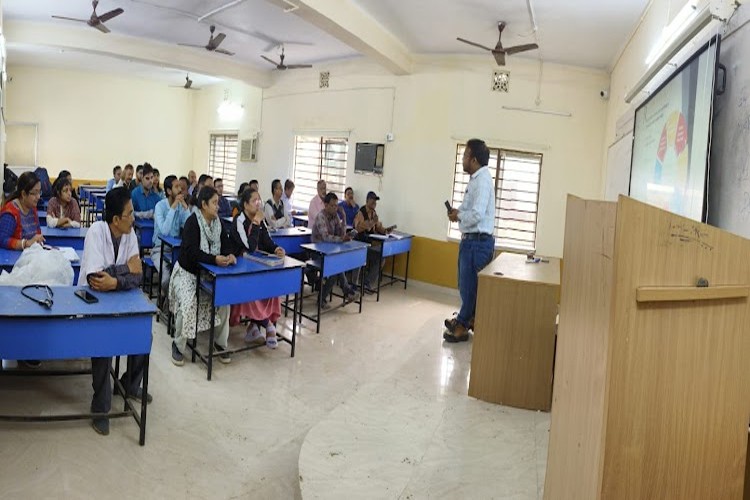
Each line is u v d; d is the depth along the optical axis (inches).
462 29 212.4
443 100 260.8
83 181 431.8
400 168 276.5
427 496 81.5
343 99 302.4
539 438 101.3
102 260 111.0
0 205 215.0
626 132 176.6
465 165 158.7
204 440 110.5
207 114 448.5
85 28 284.0
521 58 240.7
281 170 348.2
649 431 44.9
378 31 226.8
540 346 114.0
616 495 44.1
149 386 133.8
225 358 152.9
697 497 48.5
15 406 116.8
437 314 220.2
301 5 177.9
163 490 93.0
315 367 154.4
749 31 78.5
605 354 43.1
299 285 160.6
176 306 147.6
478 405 116.3
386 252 245.9
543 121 242.5
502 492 82.8
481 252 158.4
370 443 97.3
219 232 153.4
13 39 274.7
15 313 90.1
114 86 435.5
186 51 311.9
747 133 77.7
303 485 83.4
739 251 48.3
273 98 354.9
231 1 216.2
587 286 48.5
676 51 110.7
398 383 127.4
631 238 42.3
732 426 49.6
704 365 47.2
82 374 129.7
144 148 453.4
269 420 121.2
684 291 44.3
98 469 97.2
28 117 410.6
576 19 179.3
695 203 89.9
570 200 56.2
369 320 206.4
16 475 93.4
